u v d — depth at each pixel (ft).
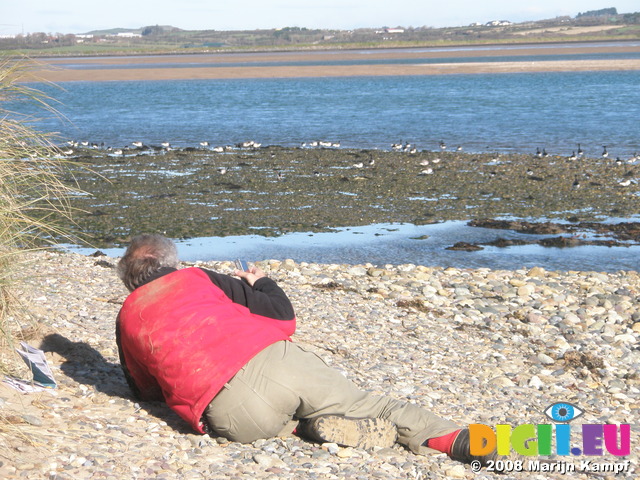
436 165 76.13
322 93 185.16
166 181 69.00
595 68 258.16
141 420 14.89
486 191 63.72
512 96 163.02
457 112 132.98
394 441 14.98
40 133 17.02
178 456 13.23
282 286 32.78
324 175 71.26
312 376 14.07
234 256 45.50
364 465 13.83
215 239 49.55
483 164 76.13
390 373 21.36
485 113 130.21
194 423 13.99
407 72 266.16
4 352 16.19
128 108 156.66
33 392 15.29
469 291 34.32
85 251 46.26
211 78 265.95
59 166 17.69
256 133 110.63
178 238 49.80
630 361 25.31
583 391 21.84
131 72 307.99
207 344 13.87
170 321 14.03
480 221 53.36
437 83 211.00
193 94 192.85
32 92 17.48
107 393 16.33
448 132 106.01
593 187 64.59
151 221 54.03
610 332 28.78
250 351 13.84
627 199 60.29
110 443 13.38
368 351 23.50
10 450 12.29
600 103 142.00
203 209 57.77
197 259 44.86
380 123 119.55
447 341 25.98
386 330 26.58
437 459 14.67
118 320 14.85
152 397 15.97
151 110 151.53
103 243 48.32
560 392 21.56
